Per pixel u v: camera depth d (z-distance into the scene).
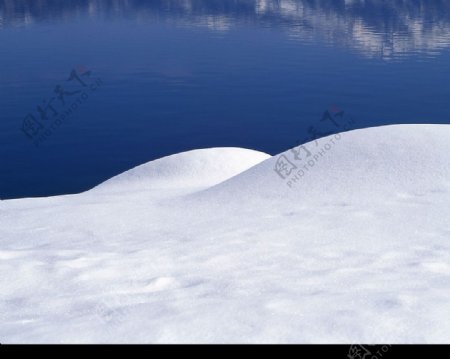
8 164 76.44
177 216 10.79
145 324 4.29
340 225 8.65
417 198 9.99
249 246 7.68
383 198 10.20
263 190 11.71
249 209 10.60
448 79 160.00
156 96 140.62
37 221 11.34
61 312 5.16
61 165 75.75
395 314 4.28
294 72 182.62
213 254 7.32
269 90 149.38
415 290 5.04
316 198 10.79
